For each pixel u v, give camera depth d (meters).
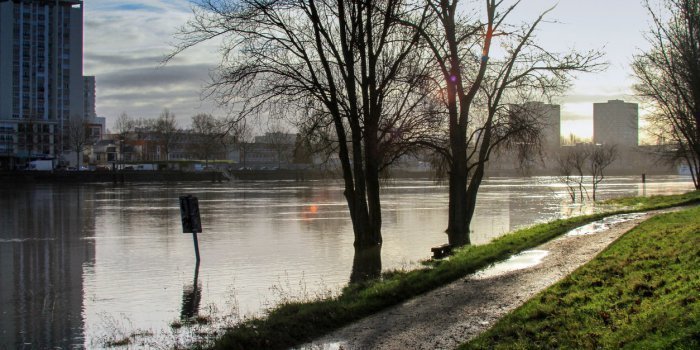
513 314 11.71
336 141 27.61
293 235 35.12
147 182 140.62
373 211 28.08
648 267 14.03
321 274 22.22
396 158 28.19
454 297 14.01
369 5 23.88
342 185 122.06
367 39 26.47
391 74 25.67
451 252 23.66
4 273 23.81
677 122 39.34
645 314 10.02
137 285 21.05
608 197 69.81
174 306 17.70
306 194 84.94
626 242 19.25
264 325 12.42
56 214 53.09
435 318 12.30
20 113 165.25
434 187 102.50
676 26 25.11
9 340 14.46
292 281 20.95
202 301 18.23
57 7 169.00
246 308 17.02
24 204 66.38
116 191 97.69
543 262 17.88
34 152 164.12
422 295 14.48
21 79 165.38
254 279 21.59
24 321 16.23
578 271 15.09
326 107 26.95
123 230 39.66
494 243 23.23
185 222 25.41
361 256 25.72
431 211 51.38
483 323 11.72
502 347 9.70
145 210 57.50
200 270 23.78
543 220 42.59
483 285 15.16
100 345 13.82
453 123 28.30
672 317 9.24
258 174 154.25
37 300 18.88
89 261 26.70
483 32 27.58
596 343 9.29
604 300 11.80
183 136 175.50
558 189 90.81
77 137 156.25
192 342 13.23
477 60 28.03
